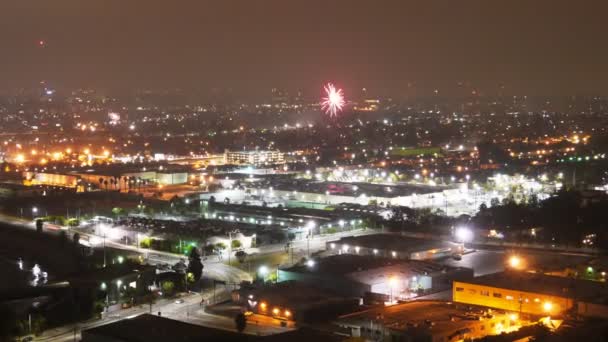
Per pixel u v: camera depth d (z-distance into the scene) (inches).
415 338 4714.6
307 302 5600.4
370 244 7529.5
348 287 6087.6
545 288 5482.3
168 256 7682.1
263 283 6378.0
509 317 5054.1
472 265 6988.2
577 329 4667.8
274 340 4630.9
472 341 4559.5
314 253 7593.5
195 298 6200.8
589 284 5580.7
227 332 4906.5
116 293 6205.7
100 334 4896.7
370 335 4943.4
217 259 7490.2
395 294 6013.8
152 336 4822.8
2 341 5255.9
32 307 5880.9
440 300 5580.7
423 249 7273.6
